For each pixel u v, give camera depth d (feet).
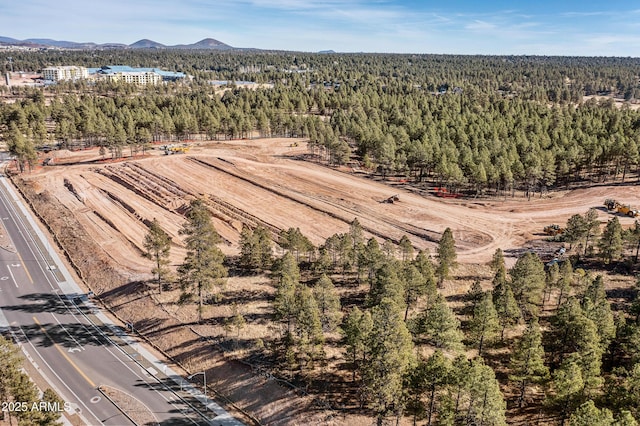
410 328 168.04
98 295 221.66
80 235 279.69
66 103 616.39
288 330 164.55
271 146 517.14
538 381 140.77
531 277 184.44
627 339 153.17
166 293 213.25
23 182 376.68
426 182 398.83
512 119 512.63
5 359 121.80
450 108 614.75
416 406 132.16
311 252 242.99
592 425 105.70
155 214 314.35
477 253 264.11
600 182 381.81
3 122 523.70
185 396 156.04
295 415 143.84
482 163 354.95
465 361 121.19
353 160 469.57
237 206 331.36
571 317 154.40
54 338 185.98
